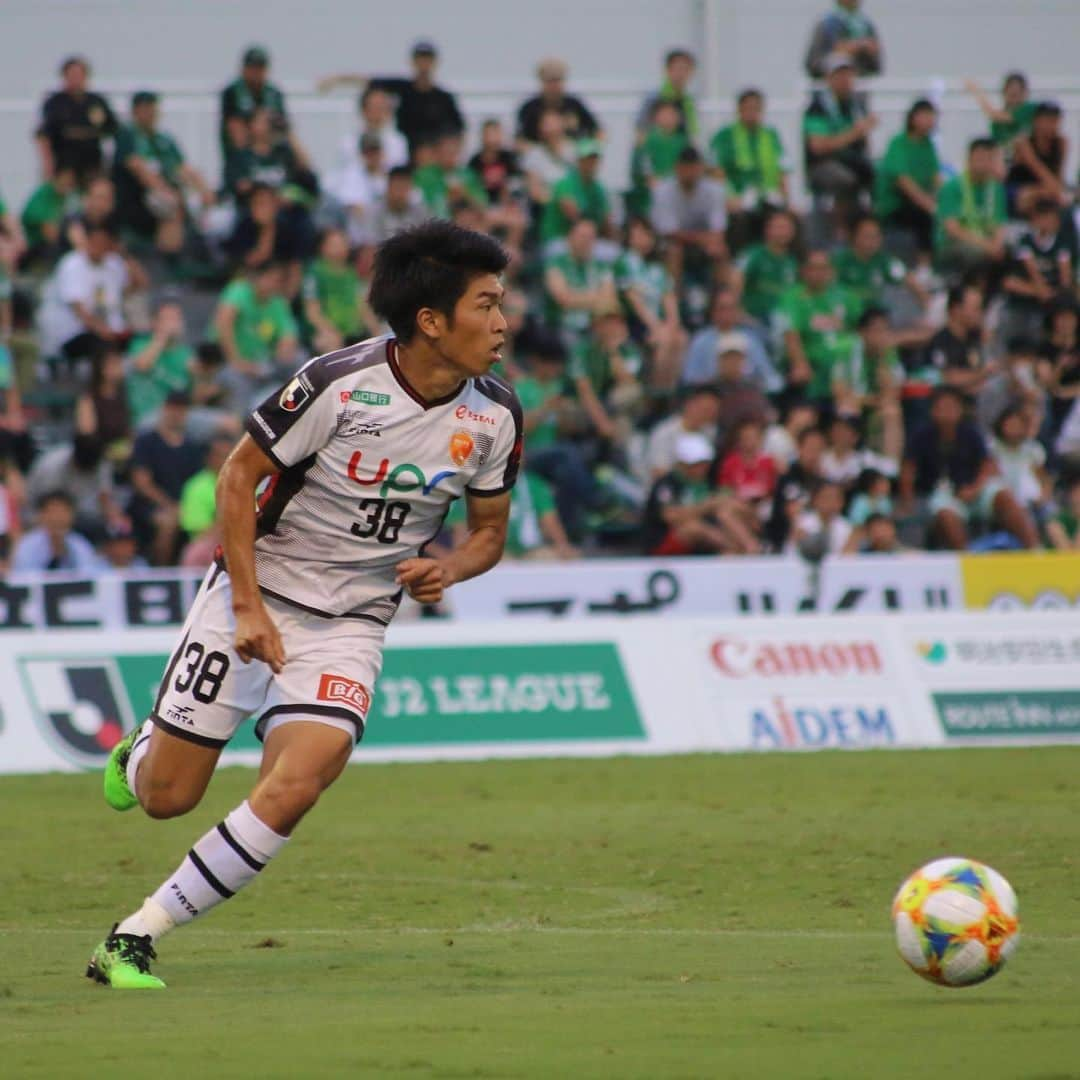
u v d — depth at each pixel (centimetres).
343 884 3056
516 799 4125
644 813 3903
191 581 5188
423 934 2567
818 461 5972
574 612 5422
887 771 4550
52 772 4697
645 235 6738
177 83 7700
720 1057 1625
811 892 2969
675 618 5091
